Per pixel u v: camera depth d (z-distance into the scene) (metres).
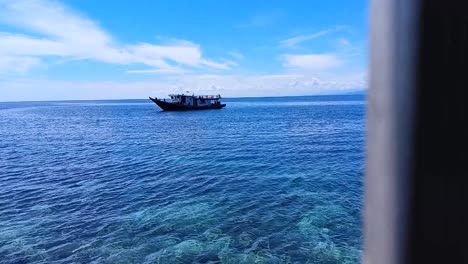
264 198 16.86
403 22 0.93
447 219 0.92
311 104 155.25
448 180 0.91
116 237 12.61
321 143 36.03
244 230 12.89
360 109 102.94
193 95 104.31
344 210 14.80
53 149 36.88
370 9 1.08
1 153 34.34
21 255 11.38
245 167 24.89
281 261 10.59
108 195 18.27
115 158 30.69
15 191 19.33
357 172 22.16
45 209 15.98
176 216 14.62
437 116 0.90
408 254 0.96
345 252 10.99
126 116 96.38
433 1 0.88
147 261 10.87
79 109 161.62
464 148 0.89
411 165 0.94
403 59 0.94
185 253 11.25
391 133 0.98
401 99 0.95
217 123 65.88
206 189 18.91
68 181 21.67
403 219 0.96
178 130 54.84
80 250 11.66
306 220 13.70
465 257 0.91
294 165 25.05
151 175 23.00
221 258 10.86
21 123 75.31
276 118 74.69
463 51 0.87
